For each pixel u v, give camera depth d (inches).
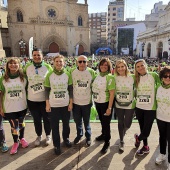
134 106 151.6
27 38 2047.2
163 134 133.1
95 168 133.6
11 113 150.3
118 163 138.7
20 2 1980.8
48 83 148.5
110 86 146.9
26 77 157.6
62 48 2210.9
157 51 1574.8
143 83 140.1
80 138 168.7
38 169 133.4
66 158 145.6
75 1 2229.3
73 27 2241.6
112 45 3132.4
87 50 2385.6
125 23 2893.7
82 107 157.8
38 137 168.1
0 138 155.7
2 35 1979.6
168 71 121.2
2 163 140.6
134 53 2426.2
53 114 148.9
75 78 154.9
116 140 173.0
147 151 149.4
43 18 2089.1
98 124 211.6
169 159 130.0
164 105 127.0
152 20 2659.9
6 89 146.9
